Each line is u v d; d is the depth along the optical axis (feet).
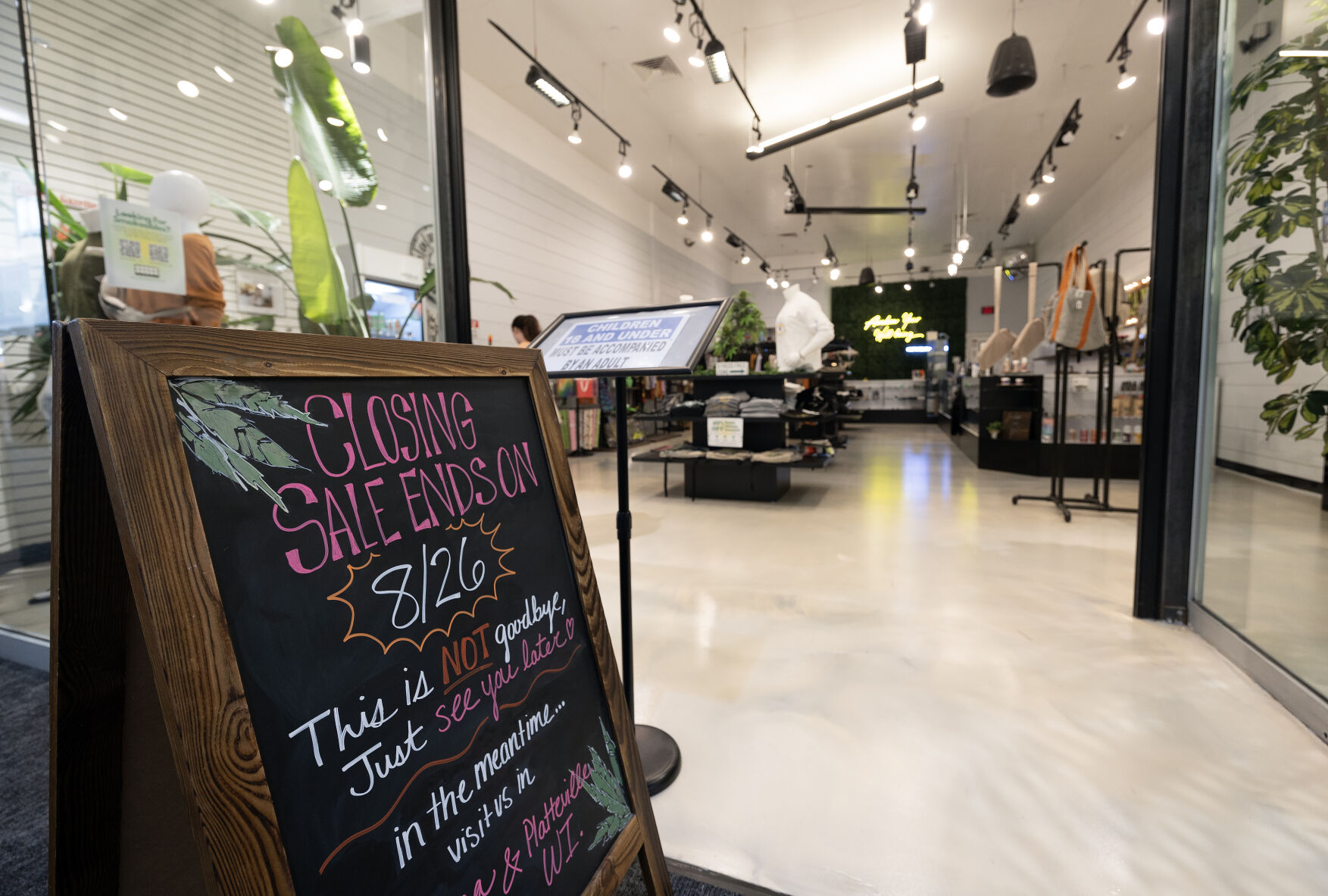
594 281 30.58
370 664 2.19
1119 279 14.03
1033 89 23.04
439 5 7.09
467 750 2.46
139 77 8.52
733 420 16.29
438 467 2.67
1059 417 15.30
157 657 1.60
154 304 6.58
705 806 4.57
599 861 2.86
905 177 32.63
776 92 23.06
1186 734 5.38
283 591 1.98
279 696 1.89
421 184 10.36
